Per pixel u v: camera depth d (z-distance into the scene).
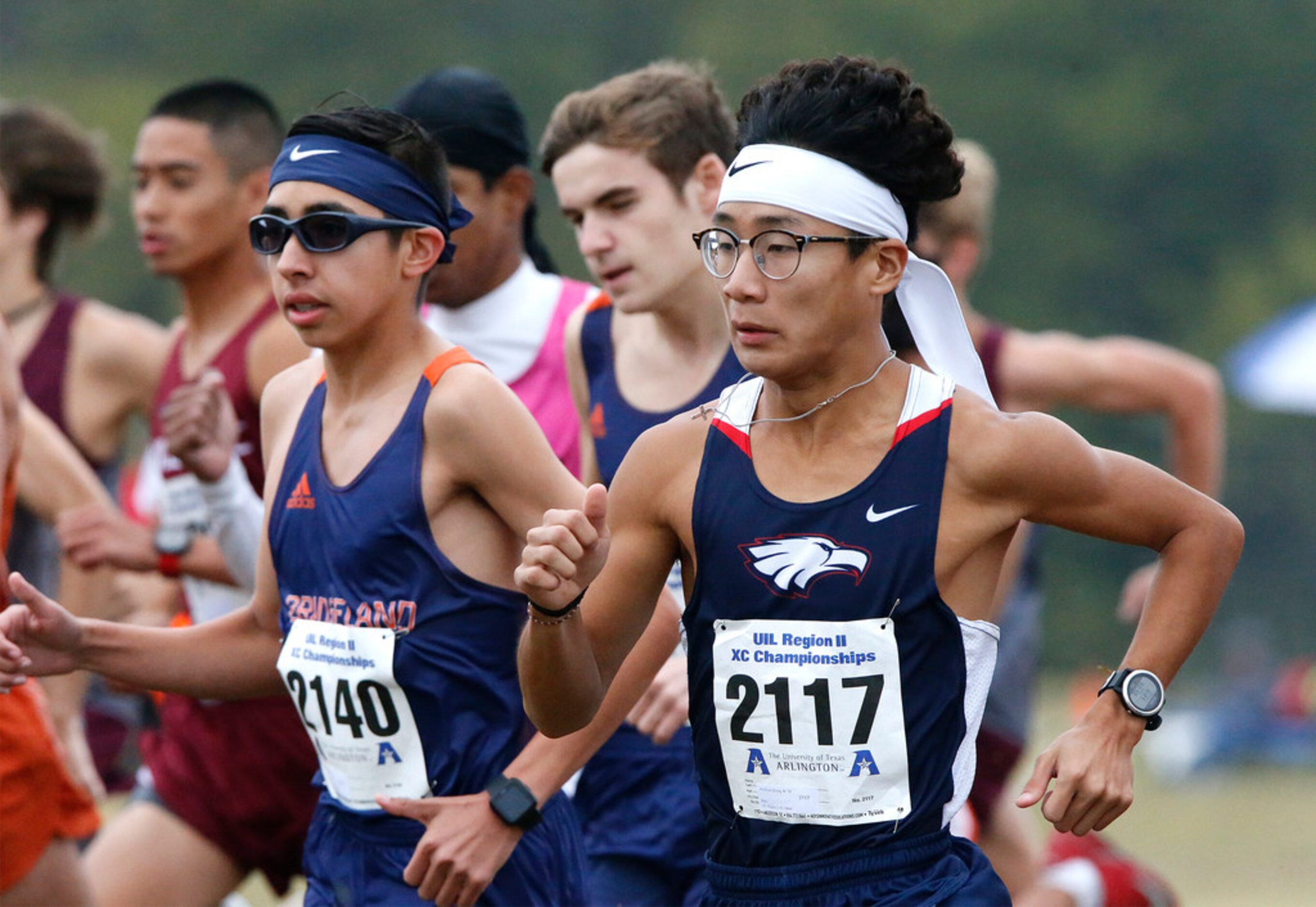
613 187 17.05
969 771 12.02
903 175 11.85
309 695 14.02
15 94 124.94
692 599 12.14
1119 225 120.94
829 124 11.69
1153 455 103.44
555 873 14.61
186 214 20.16
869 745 11.73
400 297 14.03
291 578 14.16
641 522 12.34
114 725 24.58
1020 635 22.94
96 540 18.45
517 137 18.89
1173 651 11.99
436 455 13.70
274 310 20.02
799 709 11.78
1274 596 105.19
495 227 18.67
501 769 14.01
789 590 11.77
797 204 11.60
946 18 123.25
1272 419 109.31
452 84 18.66
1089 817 11.92
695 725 12.34
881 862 11.79
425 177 14.16
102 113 122.19
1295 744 64.75
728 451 12.06
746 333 11.75
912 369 12.09
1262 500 107.94
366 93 124.81
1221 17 123.06
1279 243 120.19
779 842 11.94
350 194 13.82
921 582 11.65
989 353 24.19
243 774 19.02
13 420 15.93
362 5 126.19
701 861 17.34
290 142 14.15
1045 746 50.16
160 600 23.17
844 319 11.73
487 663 13.93
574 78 123.00
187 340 20.61
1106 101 120.88
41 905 16.36
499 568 13.95
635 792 17.56
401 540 13.66
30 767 15.98
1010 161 120.94
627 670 13.93
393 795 13.96
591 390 18.00
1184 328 118.25
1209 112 121.44
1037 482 11.75
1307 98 122.25
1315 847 35.88
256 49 127.19
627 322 17.97
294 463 14.22
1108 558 112.88
